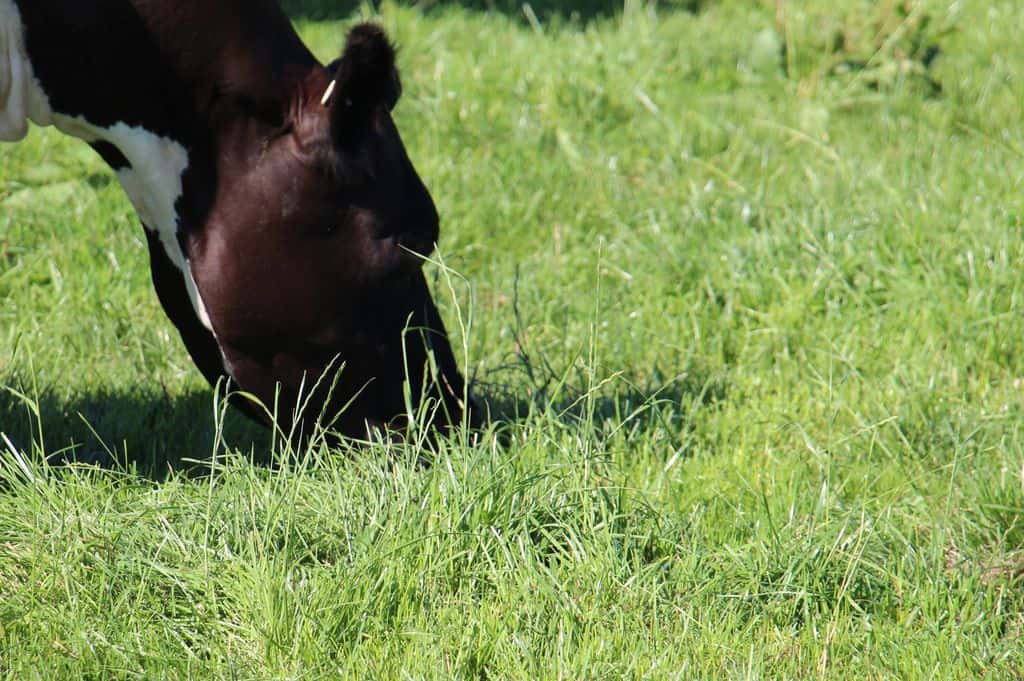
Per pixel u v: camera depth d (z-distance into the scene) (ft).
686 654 19.79
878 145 44.52
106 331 32.01
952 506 24.71
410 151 43.52
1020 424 27.32
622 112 46.83
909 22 50.80
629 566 22.06
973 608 21.62
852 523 23.52
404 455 22.85
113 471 23.89
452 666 19.53
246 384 23.39
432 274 34.71
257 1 22.65
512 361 30.76
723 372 31.30
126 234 36.88
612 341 32.17
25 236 36.52
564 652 19.79
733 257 35.40
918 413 28.37
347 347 22.82
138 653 19.65
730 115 47.29
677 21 60.03
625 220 38.88
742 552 22.18
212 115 22.45
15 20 22.27
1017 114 47.21
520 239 38.29
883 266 34.45
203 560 21.20
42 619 20.18
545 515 22.68
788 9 58.18
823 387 29.71
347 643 20.01
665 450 26.81
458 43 54.54
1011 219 36.09
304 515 22.52
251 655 19.97
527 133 44.98
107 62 22.41
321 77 22.50
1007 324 31.78
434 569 21.31
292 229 22.21
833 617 21.17
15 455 23.08
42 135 41.73
